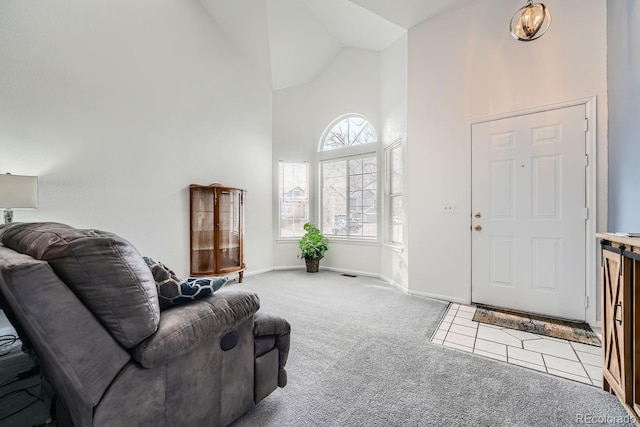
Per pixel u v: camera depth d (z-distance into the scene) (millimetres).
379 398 1552
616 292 1456
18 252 1067
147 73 3145
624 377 1353
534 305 2773
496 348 2119
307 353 2049
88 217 2688
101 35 2766
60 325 839
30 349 1520
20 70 2299
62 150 2525
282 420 1389
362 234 4781
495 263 2959
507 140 2871
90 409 917
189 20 3592
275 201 5023
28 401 1531
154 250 3225
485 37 2963
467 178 3080
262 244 4805
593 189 2494
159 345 1017
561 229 2643
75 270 881
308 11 3982
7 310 1367
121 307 950
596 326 2484
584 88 2520
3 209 2205
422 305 3068
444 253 3234
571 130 2582
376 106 4520
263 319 1505
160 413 1066
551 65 2654
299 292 3596
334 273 4762
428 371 1813
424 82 3346
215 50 3949
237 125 4305
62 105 2521
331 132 5160
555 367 1862
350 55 4797
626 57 2154
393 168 4293
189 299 1298
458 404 1502
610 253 1516
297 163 5230
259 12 3877
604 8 2432
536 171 2744
